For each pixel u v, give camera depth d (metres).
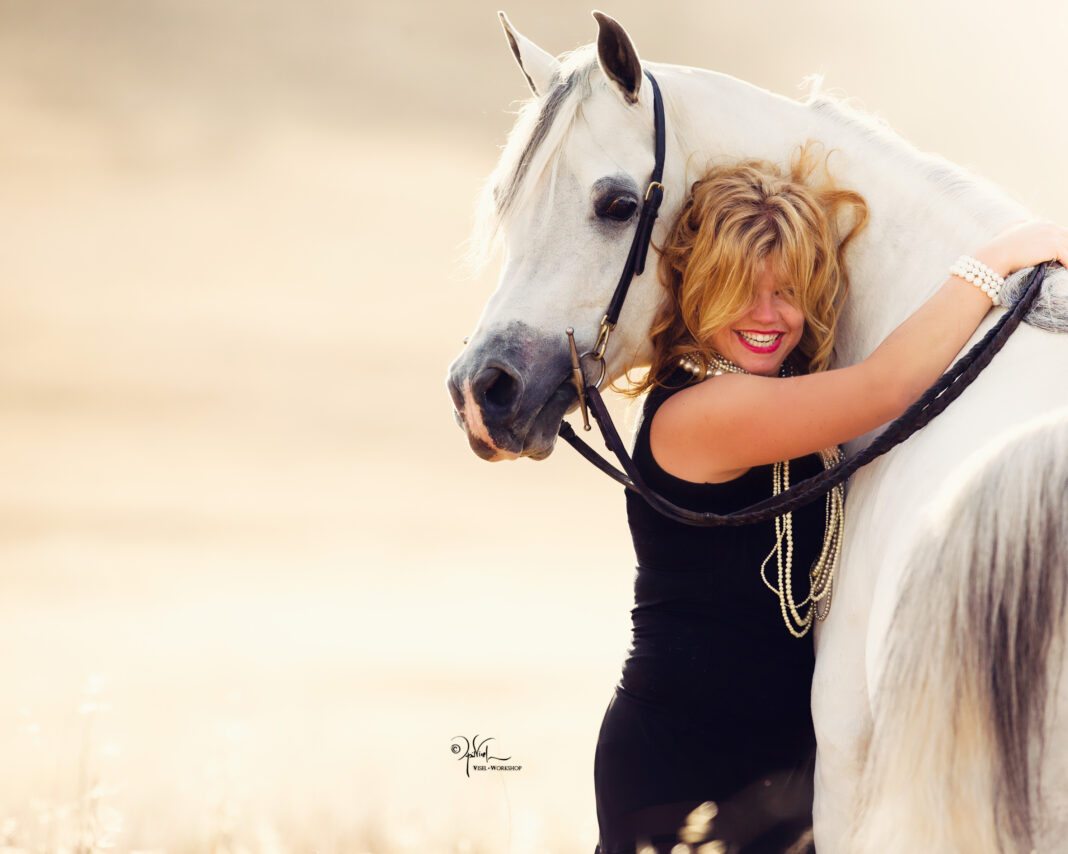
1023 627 2.64
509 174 4.41
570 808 8.61
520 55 4.61
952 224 4.14
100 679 6.02
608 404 5.05
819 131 4.38
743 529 4.17
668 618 4.27
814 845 4.18
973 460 2.91
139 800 7.78
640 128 4.30
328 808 7.78
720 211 4.02
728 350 4.12
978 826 2.63
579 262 4.27
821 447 3.93
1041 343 3.52
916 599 2.78
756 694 4.16
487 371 4.23
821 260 4.05
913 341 3.77
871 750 2.80
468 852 6.45
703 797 4.19
